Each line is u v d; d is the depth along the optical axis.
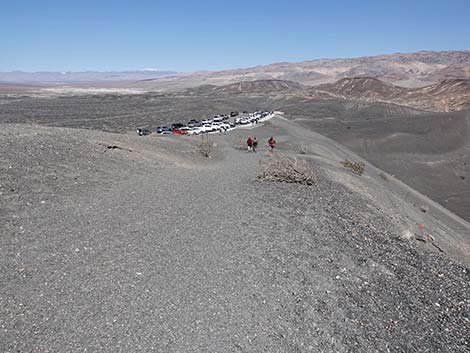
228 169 21.72
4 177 11.51
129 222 10.09
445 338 6.58
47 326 5.68
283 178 17.30
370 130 75.69
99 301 6.38
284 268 8.18
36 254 7.78
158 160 20.98
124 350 5.34
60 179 12.84
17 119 76.06
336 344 6.00
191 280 7.27
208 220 10.78
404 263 9.77
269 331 6.06
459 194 48.47
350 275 8.36
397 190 32.84
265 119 80.12
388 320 6.85
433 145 67.12
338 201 15.05
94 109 108.62
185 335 5.74
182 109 108.38
